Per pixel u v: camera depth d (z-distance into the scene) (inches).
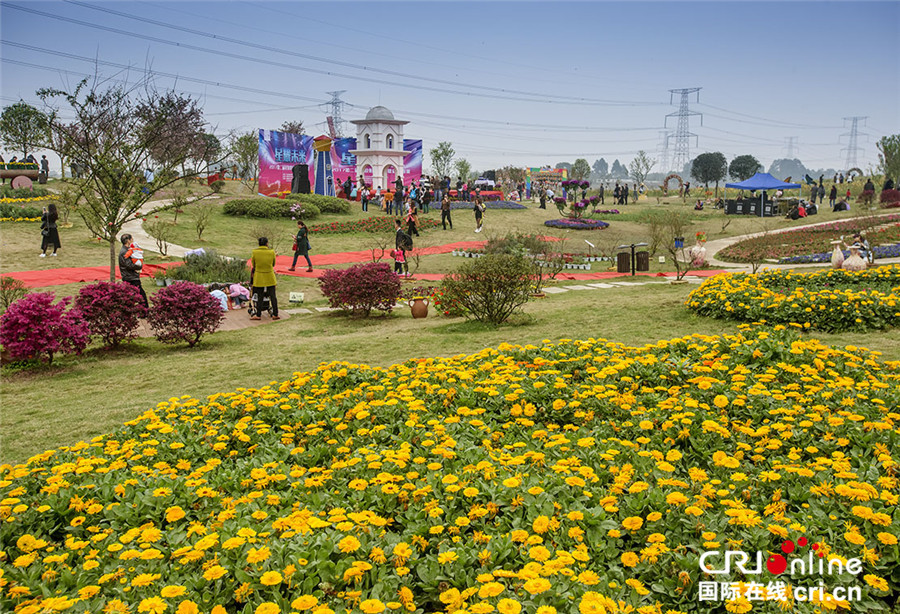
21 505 149.3
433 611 119.3
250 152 1632.6
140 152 553.9
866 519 128.3
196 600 113.4
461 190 1824.6
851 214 1537.9
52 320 374.0
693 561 117.5
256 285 531.2
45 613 107.9
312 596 105.9
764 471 157.2
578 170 3725.4
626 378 236.8
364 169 1688.0
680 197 2384.4
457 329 457.7
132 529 136.0
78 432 261.0
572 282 735.1
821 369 247.0
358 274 525.7
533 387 222.4
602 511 133.9
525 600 108.0
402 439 185.6
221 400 239.5
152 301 427.2
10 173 1419.8
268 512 144.3
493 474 150.5
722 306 421.4
